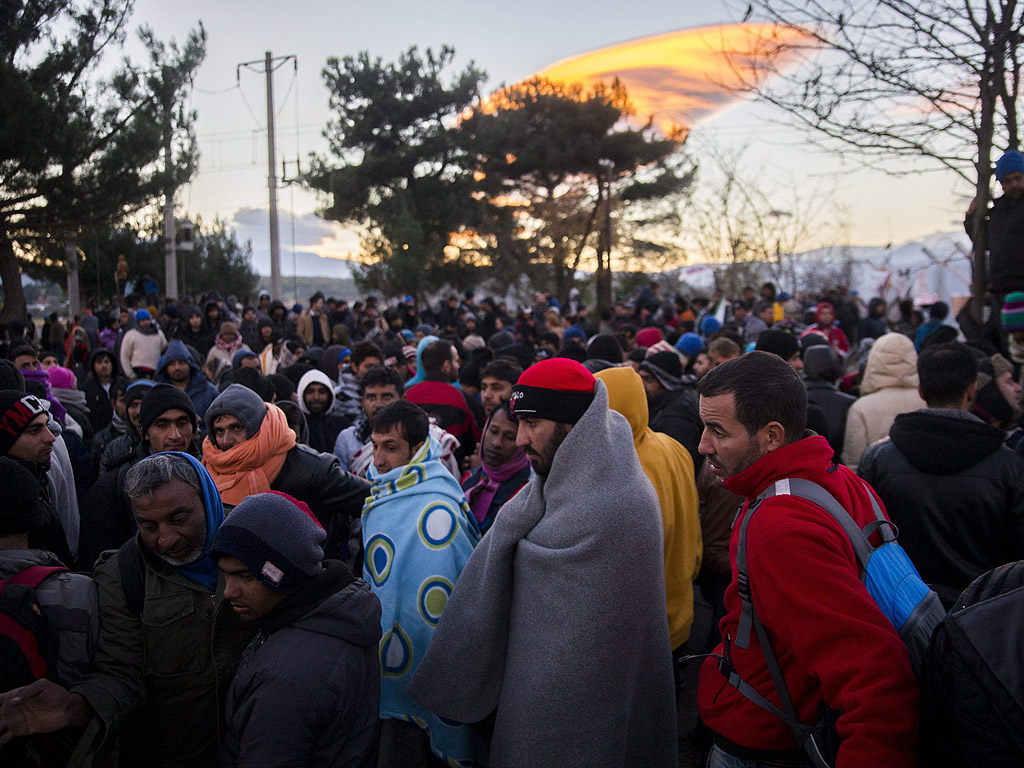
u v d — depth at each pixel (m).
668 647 2.31
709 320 10.46
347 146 27.08
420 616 2.52
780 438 1.84
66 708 1.92
